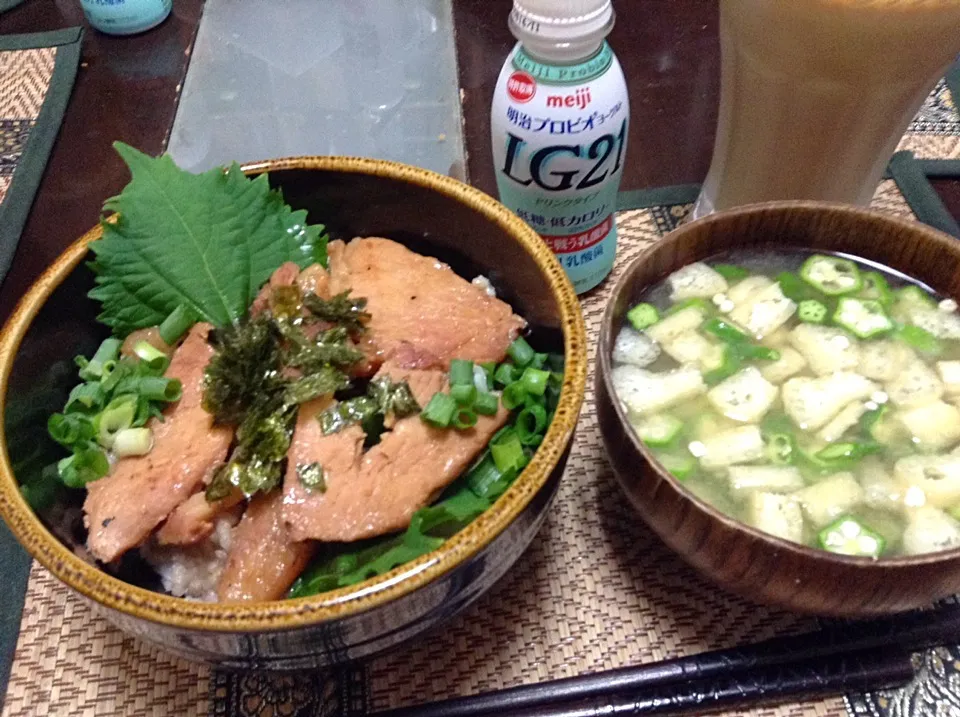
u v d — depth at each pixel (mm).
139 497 274
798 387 303
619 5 519
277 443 276
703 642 286
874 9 298
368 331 301
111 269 306
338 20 550
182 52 520
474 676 282
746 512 277
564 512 317
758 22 321
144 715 279
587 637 289
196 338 307
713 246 323
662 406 303
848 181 373
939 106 442
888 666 275
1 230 409
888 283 320
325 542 271
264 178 319
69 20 537
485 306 311
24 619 297
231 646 229
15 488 246
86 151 458
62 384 299
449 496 284
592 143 331
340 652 244
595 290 382
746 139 371
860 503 278
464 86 488
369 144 463
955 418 292
